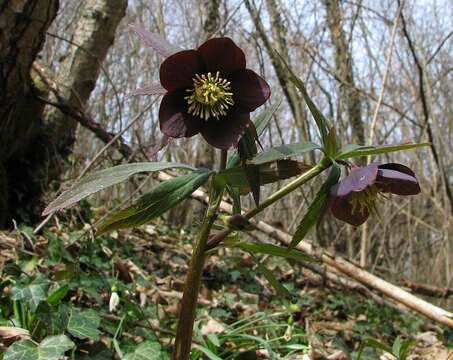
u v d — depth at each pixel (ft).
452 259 4.07
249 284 2.74
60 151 3.07
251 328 1.55
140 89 0.88
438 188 4.31
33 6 2.16
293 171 0.90
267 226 2.55
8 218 2.70
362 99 4.89
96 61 3.08
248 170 0.83
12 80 2.34
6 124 2.52
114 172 0.82
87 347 1.25
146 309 1.68
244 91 0.84
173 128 0.83
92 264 2.07
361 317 2.59
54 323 1.16
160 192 0.82
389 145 0.85
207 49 0.81
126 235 2.95
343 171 0.91
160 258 2.88
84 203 2.98
